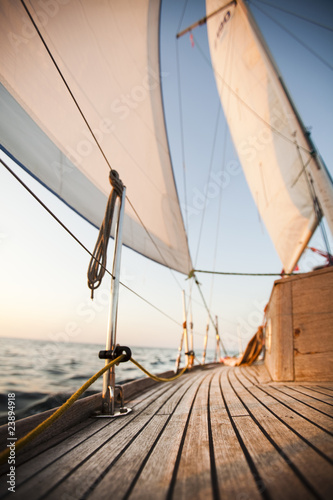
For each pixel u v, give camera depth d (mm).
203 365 7480
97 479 1030
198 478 973
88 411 2068
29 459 1246
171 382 4367
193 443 1347
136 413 2178
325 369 3068
